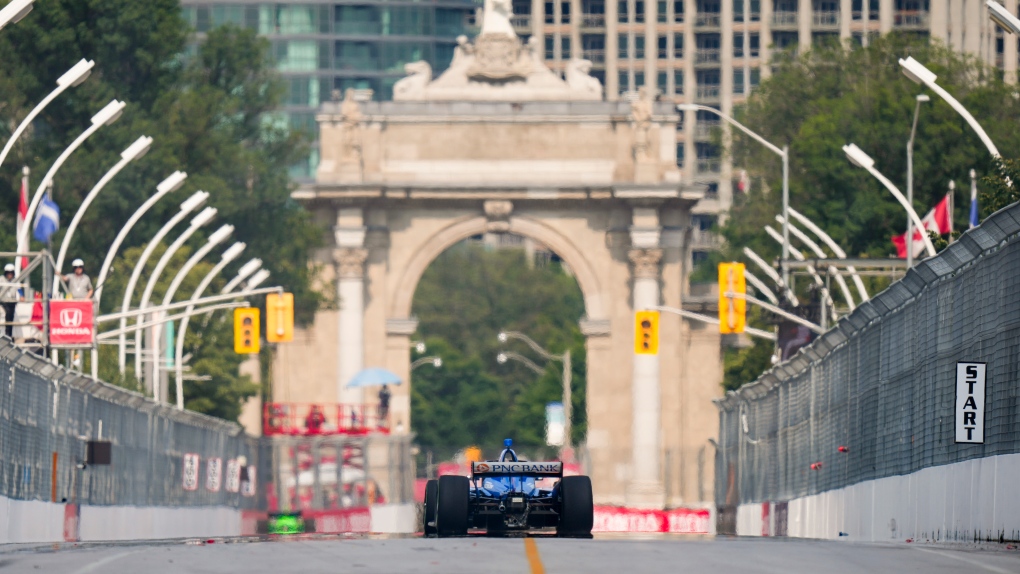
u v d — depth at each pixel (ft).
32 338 627.46
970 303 406.41
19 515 472.44
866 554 281.74
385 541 326.03
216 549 303.07
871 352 510.99
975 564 260.83
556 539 333.62
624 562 261.85
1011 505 371.76
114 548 318.65
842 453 554.46
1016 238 375.86
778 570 250.57
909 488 458.50
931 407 437.58
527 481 421.18
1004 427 380.58
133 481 648.79
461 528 393.91
